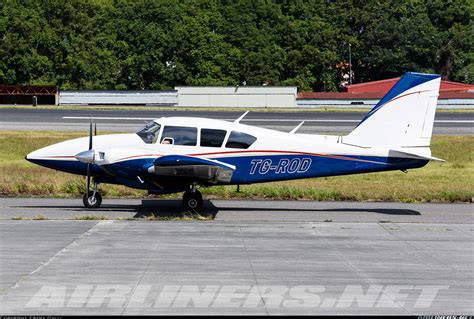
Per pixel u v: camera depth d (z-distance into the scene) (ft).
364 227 135.23
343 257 107.86
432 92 155.94
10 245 111.86
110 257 104.53
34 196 176.35
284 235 124.98
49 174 208.13
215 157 153.17
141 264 100.73
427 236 126.62
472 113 484.74
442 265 103.86
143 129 157.28
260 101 575.79
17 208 155.84
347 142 157.38
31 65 647.15
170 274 95.55
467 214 158.30
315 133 350.23
